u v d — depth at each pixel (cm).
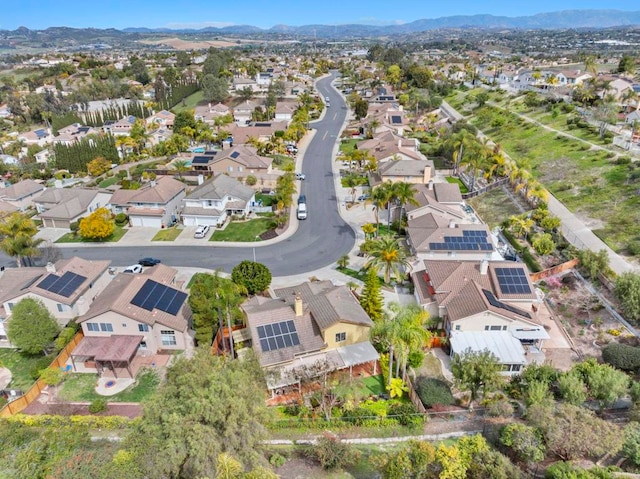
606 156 8319
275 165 10450
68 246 6931
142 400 3959
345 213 7906
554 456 3055
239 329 4694
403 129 12925
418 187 7688
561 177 8219
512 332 4381
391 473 2775
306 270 6059
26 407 3897
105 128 15050
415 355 4009
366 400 3841
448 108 15525
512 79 17275
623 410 3534
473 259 5788
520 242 6378
